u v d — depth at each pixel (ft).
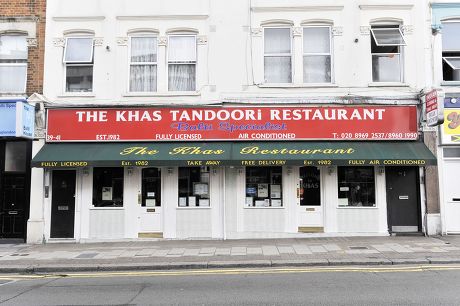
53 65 46.03
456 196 44.29
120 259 34.01
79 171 45.03
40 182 44.50
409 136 43.88
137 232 44.39
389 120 44.16
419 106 44.34
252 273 29.37
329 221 43.98
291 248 37.37
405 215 44.39
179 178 45.16
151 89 46.62
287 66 46.52
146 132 44.78
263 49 46.32
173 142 44.83
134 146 44.24
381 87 44.93
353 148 43.04
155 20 46.52
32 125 43.86
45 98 45.42
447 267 30.12
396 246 37.27
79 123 44.96
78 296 23.94
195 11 46.47
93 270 31.65
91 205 44.73
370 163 41.37
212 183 44.83
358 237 43.06
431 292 23.35
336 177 44.47
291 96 44.88
